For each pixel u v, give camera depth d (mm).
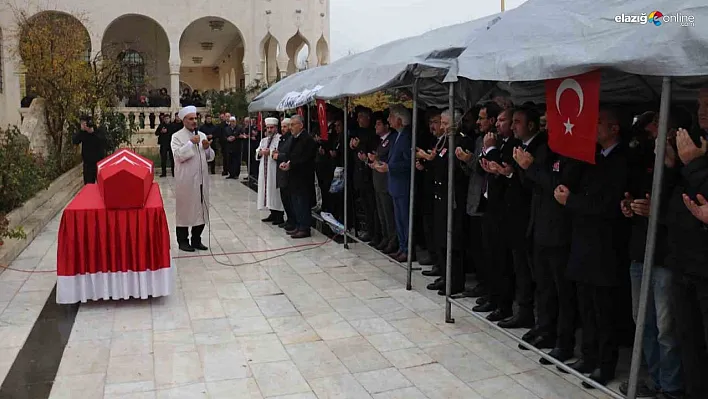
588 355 4156
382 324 5375
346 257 7883
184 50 30062
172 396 4027
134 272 5871
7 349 4816
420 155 6172
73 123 15453
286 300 6082
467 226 6133
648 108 4727
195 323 5422
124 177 5676
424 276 6883
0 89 19188
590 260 3885
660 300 3604
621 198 3730
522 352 4719
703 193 3131
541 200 4445
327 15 24469
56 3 20906
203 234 9484
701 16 2887
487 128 5293
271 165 10125
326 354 4723
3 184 9078
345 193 8273
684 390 3707
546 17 4062
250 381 4258
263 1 23062
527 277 5031
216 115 20906
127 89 20031
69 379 4281
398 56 6285
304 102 8695
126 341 4996
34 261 7668
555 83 3754
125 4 21938
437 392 4070
